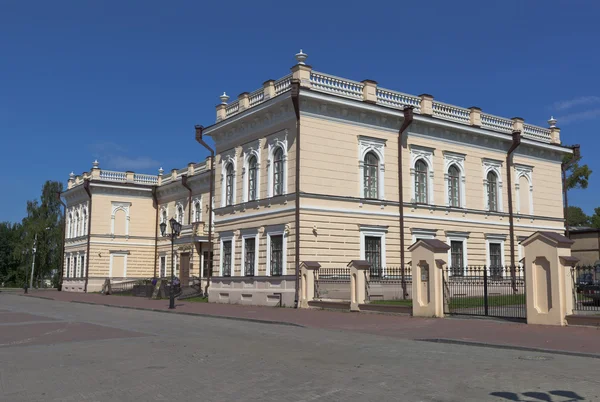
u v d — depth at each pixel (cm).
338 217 2984
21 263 8500
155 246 5591
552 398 802
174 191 5375
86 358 1249
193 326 2028
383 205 3161
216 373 1026
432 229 3334
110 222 5419
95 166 5400
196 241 4581
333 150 3011
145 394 862
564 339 1452
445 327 1800
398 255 3175
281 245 2984
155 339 1605
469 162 3584
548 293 1811
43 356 1293
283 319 2177
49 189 8338
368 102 3098
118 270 5406
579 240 4244
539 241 1838
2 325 2134
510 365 1095
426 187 3375
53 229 8131
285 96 2919
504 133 3706
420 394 830
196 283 4525
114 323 2192
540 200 3934
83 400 832
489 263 3584
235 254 3350
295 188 2891
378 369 1047
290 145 2975
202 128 3669
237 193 3391
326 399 808
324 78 3005
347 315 2328
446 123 3409
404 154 3291
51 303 3838
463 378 952
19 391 903
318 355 1243
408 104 3322
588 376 973
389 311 2325
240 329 1895
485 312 2103
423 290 2188
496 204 3706
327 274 2792
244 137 3369
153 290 4141
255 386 905
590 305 1911
